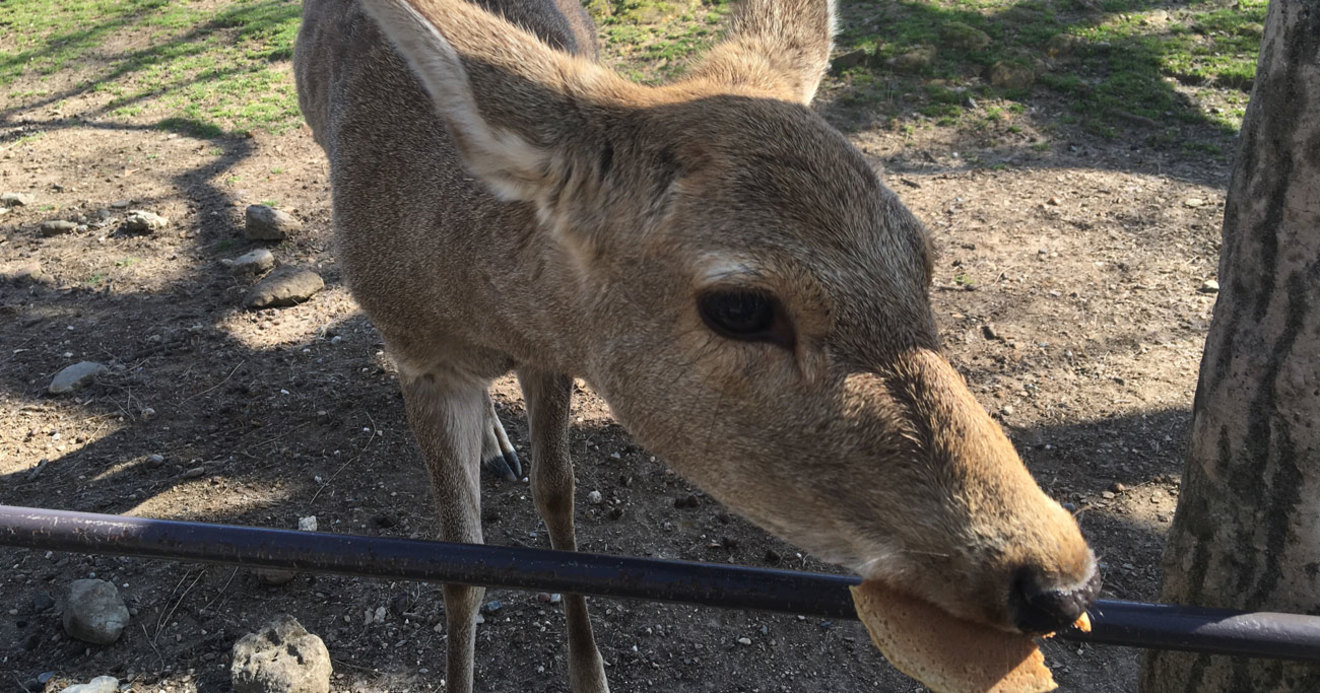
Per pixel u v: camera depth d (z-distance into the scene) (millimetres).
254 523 783
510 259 469
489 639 682
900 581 346
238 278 1165
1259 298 361
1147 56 1524
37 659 668
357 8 659
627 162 398
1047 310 1005
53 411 936
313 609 706
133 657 668
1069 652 660
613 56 1665
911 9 1724
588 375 455
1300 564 378
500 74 399
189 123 1656
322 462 856
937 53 1576
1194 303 1001
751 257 356
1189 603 420
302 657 625
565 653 671
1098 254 1098
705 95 425
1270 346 362
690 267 372
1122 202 1200
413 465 853
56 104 1801
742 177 369
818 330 354
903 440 342
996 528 327
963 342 964
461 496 606
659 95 426
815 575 342
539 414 630
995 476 335
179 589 725
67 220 1325
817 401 355
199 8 2299
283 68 1891
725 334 371
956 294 1043
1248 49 1525
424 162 528
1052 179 1265
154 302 1125
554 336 463
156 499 812
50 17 2322
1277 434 368
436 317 548
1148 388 884
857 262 354
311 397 944
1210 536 404
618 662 661
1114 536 737
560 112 405
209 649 673
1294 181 340
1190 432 414
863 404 347
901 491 343
